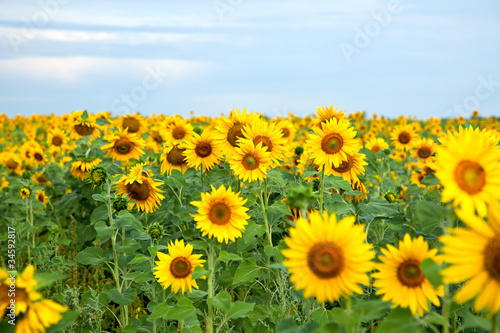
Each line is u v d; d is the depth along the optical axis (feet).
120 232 20.15
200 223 13.28
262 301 16.10
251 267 14.10
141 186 18.12
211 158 19.60
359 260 7.76
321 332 7.91
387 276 9.16
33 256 23.39
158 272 13.91
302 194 8.54
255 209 16.87
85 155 26.23
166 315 11.80
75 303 14.87
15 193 28.19
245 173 15.16
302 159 19.86
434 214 7.32
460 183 7.42
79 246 23.43
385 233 17.93
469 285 6.53
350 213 16.38
